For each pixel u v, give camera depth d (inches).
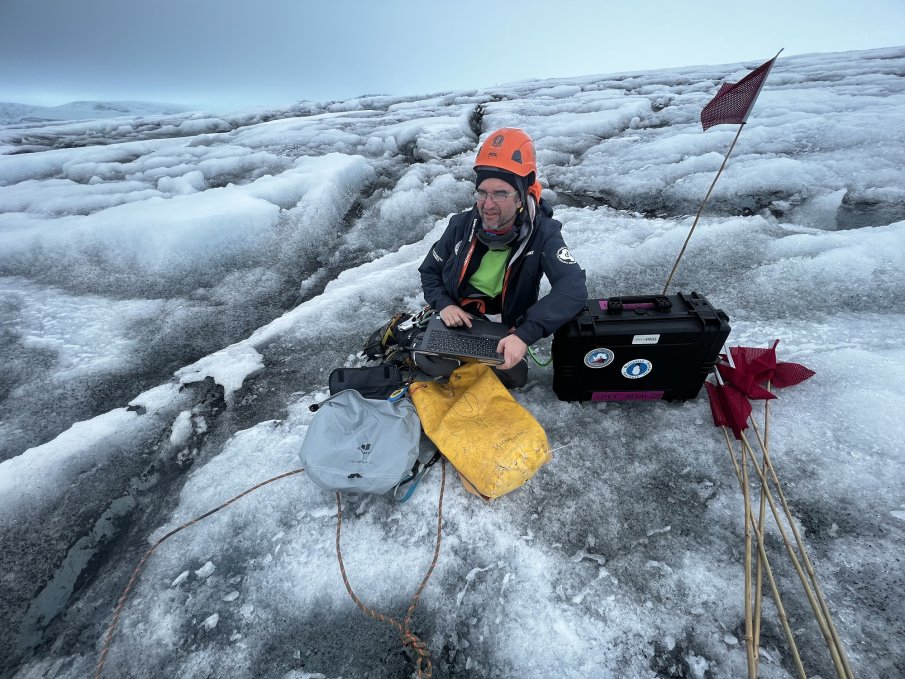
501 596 58.4
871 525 60.9
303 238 166.2
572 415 82.9
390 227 177.0
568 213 171.6
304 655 55.1
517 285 73.6
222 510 72.5
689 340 72.1
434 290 82.5
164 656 55.9
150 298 136.7
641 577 58.7
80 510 75.0
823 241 126.3
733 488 68.2
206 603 60.6
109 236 152.2
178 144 334.0
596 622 54.8
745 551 57.4
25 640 58.7
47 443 86.2
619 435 78.6
